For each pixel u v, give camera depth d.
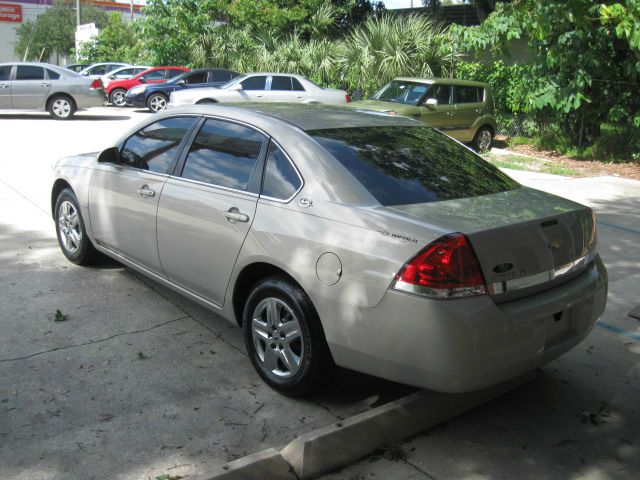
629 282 6.19
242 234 3.80
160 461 3.10
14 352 4.10
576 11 12.39
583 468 3.26
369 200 3.43
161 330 4.54
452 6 27.41
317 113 4.32
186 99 17.45
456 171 3.98
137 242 4.76
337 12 27.92
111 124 17.73
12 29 52.03
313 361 3.50
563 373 4.27
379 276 3.15
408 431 3.43
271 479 2.96
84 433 3.28
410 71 18.83
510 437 3.50
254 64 24.62
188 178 4.34
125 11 52.97
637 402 3.93
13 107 18.22
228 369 4.04
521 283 3.24
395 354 3.14
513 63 18.78
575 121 16.06
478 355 3.04
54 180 5.83
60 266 5.74
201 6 26.94
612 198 10.38
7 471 2.96
